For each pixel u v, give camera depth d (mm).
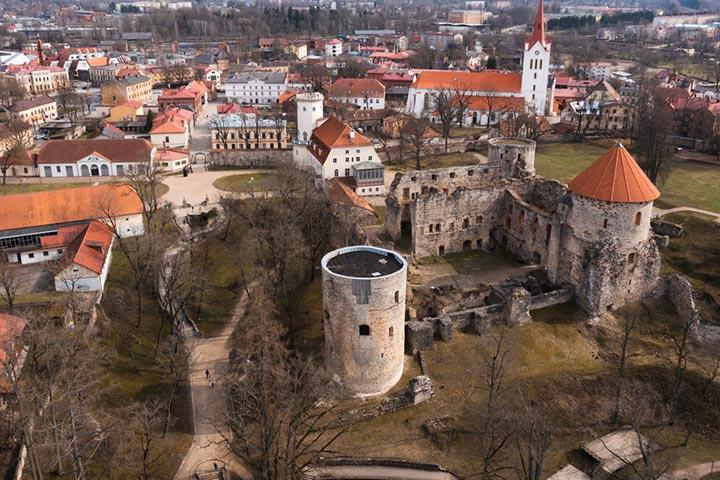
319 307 90125
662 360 77062
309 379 66875
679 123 194750
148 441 63312
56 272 95625
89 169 161125
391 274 68688
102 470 63281
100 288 96125
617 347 80562
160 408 74375
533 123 182250
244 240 117125
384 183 145250
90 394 68188
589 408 70375
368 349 69938
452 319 80125
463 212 103250
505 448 65188
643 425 68438
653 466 59094
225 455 67250
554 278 91500
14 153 161000
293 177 126562
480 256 103562
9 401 66312
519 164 112250
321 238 109062
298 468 58812
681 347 70250
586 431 67812
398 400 70438
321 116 184125
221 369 82750
